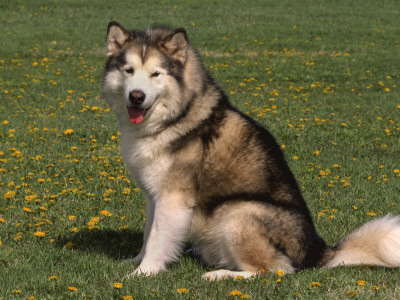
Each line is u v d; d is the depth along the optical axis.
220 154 5.92
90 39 28.69
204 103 6.09
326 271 5.71
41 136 12.34
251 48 26.81
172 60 6.01
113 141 12.11
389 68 22.31
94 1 40.59
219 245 5.94
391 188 9.11
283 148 11.66
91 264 6.04
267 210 5.72
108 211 7.98
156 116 5.94
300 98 17.80
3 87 18.30
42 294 5.25
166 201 6.00
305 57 24.62
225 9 38.69
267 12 37.78
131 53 5.99
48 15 35.62
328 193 8.84
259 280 5.53
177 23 33.50
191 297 5.17
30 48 26.03
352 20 34.75
